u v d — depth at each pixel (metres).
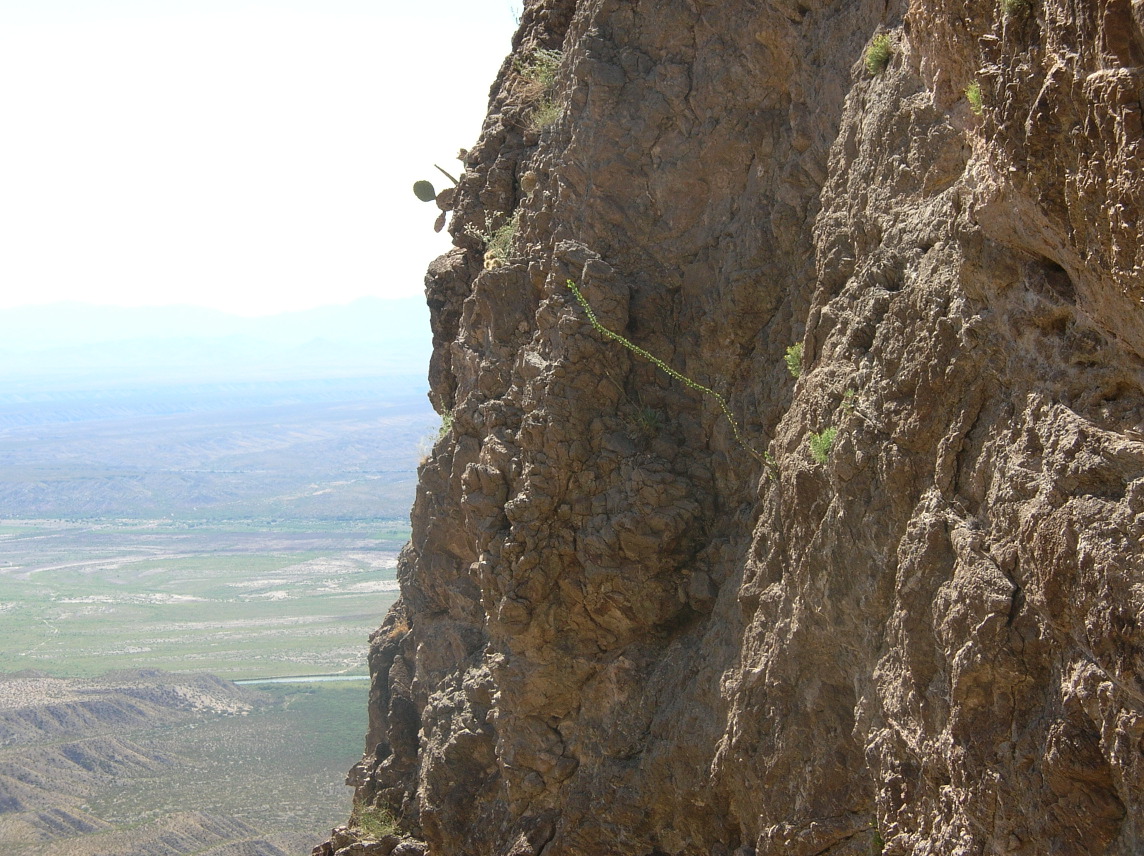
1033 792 5.94
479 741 12.74
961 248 6.63
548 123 13.09
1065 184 5.27
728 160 10.99
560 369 11.09
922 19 6.77
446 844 12.89
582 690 11.48
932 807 6.87
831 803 8.45
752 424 10.67
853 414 7.68
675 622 11.11
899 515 7.34
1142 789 5.29
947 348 6.94
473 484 11.73
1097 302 5.56
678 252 11.34
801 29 10.30
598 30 11.73
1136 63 4.58
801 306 10.00
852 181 8.62
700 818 10.27
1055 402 6.01
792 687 8.75
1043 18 5.17
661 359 11.37
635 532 10.80
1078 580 5.50
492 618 11.55
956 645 6.38
